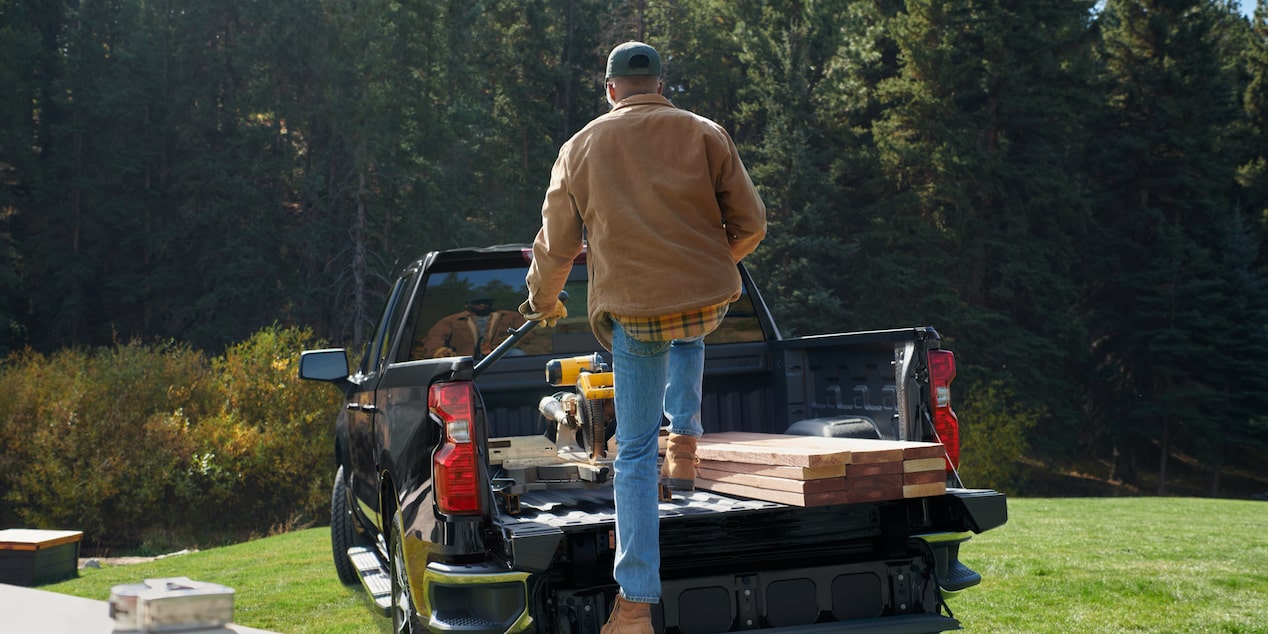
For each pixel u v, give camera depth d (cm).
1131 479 4491
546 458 402
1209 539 952
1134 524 1126
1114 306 4500
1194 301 4281
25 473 1767
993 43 3872
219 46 4091
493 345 500
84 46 4031
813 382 492
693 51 4841
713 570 344
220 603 102
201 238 3816
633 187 285
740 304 516
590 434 387
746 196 297
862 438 431
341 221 3581
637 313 278
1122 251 4481
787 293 3722
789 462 335
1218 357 4275
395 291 567
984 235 3872
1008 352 3656
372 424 469
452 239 3684
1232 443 4300
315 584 771
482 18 4425
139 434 1841
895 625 342
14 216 3881
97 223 3894
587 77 4912
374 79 3659
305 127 3809
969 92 3984
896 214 3812
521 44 4509
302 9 3641
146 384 1922
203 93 3812
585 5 4778
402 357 483
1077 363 4362
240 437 1873
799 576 346
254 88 3747
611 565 336
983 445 3228
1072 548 880
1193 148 4459
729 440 433
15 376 1884
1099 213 4622
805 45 3928
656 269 279
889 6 4459
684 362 354
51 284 3769
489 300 504
